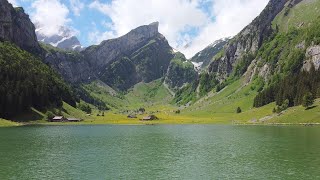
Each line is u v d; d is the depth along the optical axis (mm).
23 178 69562
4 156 94312
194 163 85250
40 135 158125
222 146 115500
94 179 69375
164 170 77562
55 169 77938
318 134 144500
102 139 141875
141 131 193125
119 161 88125
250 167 79250
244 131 174875
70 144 122625
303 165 80000
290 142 119500
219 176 71562
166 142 130125
